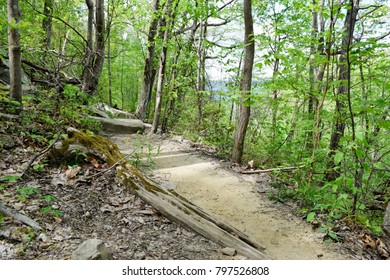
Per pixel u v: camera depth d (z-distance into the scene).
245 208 4.77
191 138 9.25
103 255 2.75
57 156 4.54
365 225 4.11
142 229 3.47
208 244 3.44
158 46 10.66
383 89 4.83
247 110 6.79
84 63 9.45
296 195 5.23
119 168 4.42
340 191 4.58
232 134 8.90
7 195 3.49
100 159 4.67
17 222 2.99
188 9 8.11
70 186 4.04
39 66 9.46
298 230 4.13
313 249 3.67
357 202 4.60
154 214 3.79
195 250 3.28
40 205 3.46
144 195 4.00
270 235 3.99
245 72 6.60
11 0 5.23
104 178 4.33
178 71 10.38
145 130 10.27
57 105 6.77
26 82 8.19
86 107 8.13
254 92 5.16
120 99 21.11
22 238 2.81
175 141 8.83
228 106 11.29
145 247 3.16
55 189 3.91
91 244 2.77
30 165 4.11
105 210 3.69
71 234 3.10
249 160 7.34
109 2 10.78
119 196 4.04
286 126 6.85
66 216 3.41
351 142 3.48
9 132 5.07
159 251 3.14
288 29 4.59
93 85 10.07
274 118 7.05
